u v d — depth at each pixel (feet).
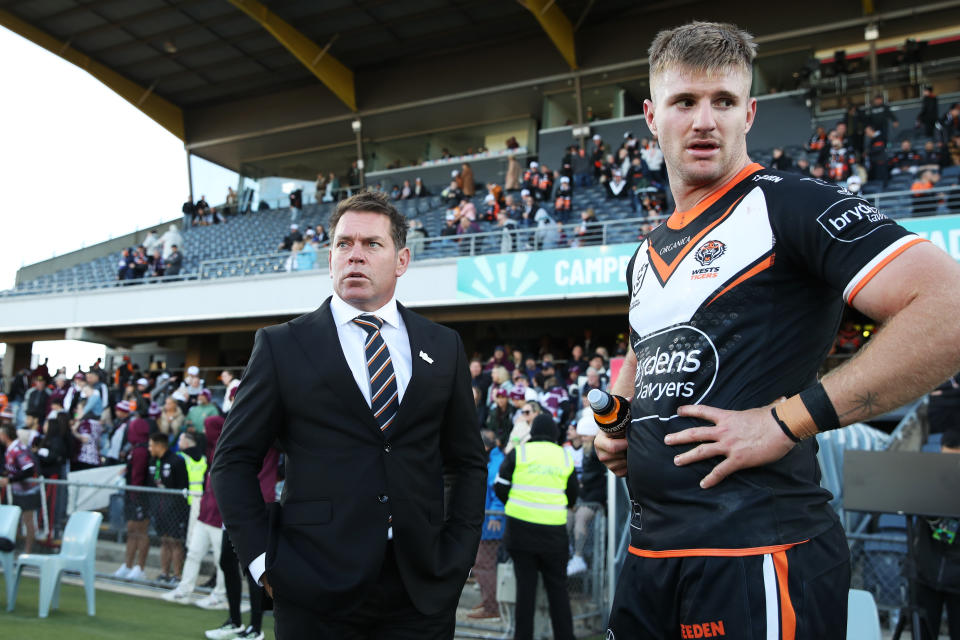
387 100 69.05
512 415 26.89
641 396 5.18
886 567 16.94
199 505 21.03
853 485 12.17
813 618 4.39
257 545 6.56
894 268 4.19
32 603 19.57
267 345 7.10
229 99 75.72
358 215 7.44
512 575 17.29
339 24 62.90
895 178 42.39
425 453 7.10
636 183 48.93
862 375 4.17
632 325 5.50
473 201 59.82
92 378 38.65
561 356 44.55
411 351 7.32
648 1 59.41
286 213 70.28
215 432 20.18
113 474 29.55
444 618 6.90
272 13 60.90
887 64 53.21
